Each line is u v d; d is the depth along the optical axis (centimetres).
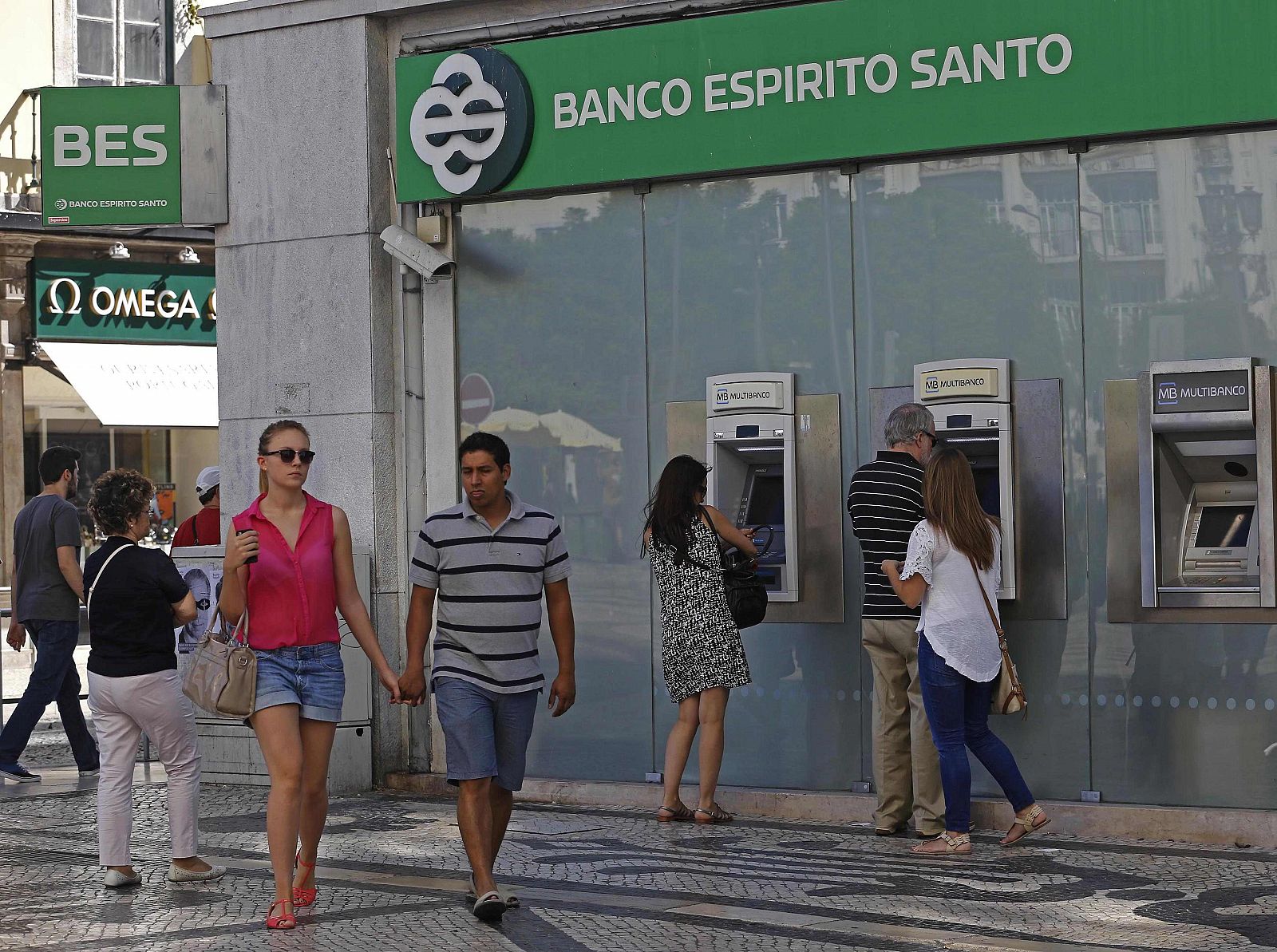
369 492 963
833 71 846
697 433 893
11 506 1978
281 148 989
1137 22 781
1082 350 803
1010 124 807
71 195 1012
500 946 573
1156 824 774
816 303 864
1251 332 773
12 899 661
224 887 680
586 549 922
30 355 1975
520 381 941
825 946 570
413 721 959
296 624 616
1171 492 788
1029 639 809
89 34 1991
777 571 864
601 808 893
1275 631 763
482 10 946
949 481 731
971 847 754
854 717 854
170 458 2098
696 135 880
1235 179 777
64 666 1024
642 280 908
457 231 959
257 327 997
